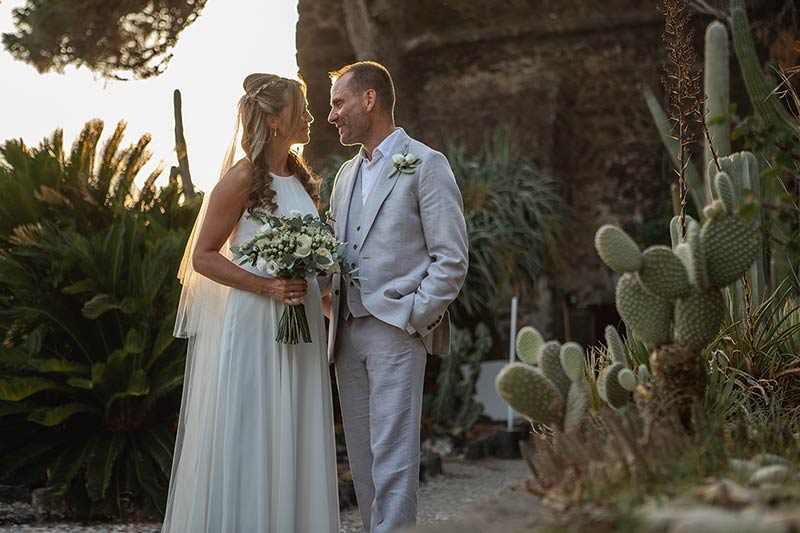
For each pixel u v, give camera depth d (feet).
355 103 12.66
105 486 17.01
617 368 8.43
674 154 21.44
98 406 18.52
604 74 40.55
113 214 20.61
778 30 33.42
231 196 11.96
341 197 12.98
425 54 41.65
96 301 17.85
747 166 14.16
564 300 38.91
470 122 40.86
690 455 6.70
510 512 6.02
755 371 12.38
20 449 18.16
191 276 12.85
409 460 12.00
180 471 12.30
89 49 35.37
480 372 31.42
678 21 13.43
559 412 7.70
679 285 8.35
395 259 12.21
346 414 12.59
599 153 40.45
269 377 11.85
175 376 18.38
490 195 34.40
